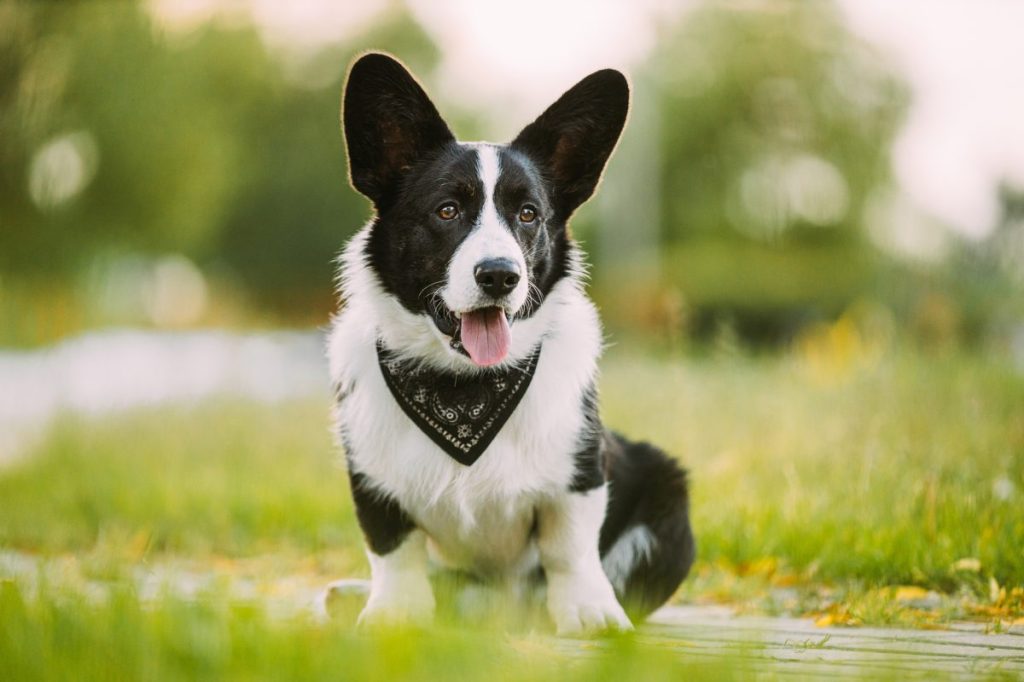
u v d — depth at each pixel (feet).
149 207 103.65
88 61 92.73
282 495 27.35
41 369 58.29
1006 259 73.41
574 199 17.70
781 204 137.80
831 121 140.67
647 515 17.78
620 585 17.70
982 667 12.92
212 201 113.60
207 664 11.34
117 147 98.78
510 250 15.67
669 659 11.94
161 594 14.19
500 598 16.74
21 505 28.17
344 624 15.14
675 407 34.50
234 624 12.12
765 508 22.43
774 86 143.02
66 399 41.88
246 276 179.42
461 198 16.44
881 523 20.65
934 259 75.66
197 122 108.27
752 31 144.46
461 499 16.03
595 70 17.67
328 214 179.73
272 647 11.59
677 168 144.46
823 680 12.17
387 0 192.34
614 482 17.57
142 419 40.98
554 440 16.03
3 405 47.91
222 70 121.08
